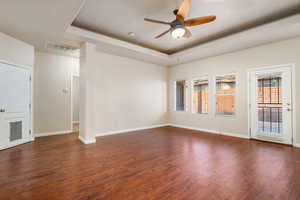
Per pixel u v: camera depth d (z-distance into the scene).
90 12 2.93
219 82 4.97
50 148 3.42
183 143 3.88
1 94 3.25
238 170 2.37
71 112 5.10
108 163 2.64
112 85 4.90
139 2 2.63
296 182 2.02
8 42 3.34
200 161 2.73
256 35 3.40
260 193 1.79
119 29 3.68
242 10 2.88
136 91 5.56
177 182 2.04
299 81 3.48
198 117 5.54
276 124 3.84
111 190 1.85
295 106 3.55
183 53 4.92
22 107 3.72
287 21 2.90
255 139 4.18
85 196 1.73
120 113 5.12
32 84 3.99
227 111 4.80
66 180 2.07
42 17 2.60
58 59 4.78
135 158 2.87
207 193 1.79
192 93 5.74
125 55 4.95
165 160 2.78
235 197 1.72
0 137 3.24
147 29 3.69
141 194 1.78
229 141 4.05
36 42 3.74
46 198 1.70
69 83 5.03
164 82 6.54
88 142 3.83
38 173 2.26
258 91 4.12
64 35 3.34
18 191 1.82
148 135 4.75
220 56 4.87
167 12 2.94
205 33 3.89
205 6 2.75
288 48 3.61
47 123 4.62
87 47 3.76
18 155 2.98
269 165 2.54
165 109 6.56
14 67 3.50
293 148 3.42
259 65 4.05
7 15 2.52
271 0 2.59
